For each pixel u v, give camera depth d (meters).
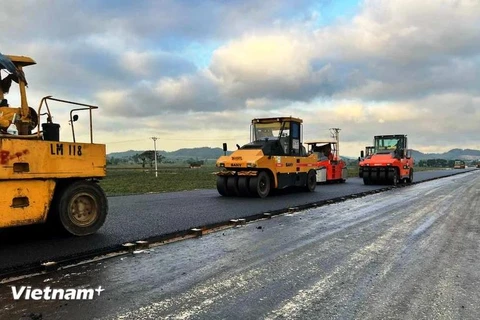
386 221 8.65
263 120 14.52
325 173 21.00
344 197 13.34
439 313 3.61
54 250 5.54
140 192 15.71
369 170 20.56
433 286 4.33
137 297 3.94
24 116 6.18
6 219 5.69
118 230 6.96
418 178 28.08
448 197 14.11
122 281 4.42
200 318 3.46
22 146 5.81
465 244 6.40
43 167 6.05
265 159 13.07
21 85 6.20
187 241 6.50
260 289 4.20
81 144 6.56
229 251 5.82
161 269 4.89
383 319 3.47
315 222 8.45
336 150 22.94
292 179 14.54
